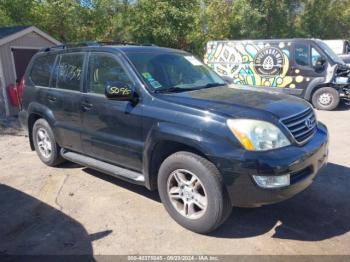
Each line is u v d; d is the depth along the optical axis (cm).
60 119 504
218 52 1284
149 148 372
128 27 1627
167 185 370
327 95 1070
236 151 315
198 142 330
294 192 329
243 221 379
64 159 552
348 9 2977
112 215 400
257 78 1184
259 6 2456
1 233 372
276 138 322
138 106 387
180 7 1702
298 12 2772
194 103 354
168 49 485
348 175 500
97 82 445
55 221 392
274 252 325
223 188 330
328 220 379
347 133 754
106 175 520
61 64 510
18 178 521
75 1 1596
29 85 569
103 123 429
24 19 1502
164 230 366
